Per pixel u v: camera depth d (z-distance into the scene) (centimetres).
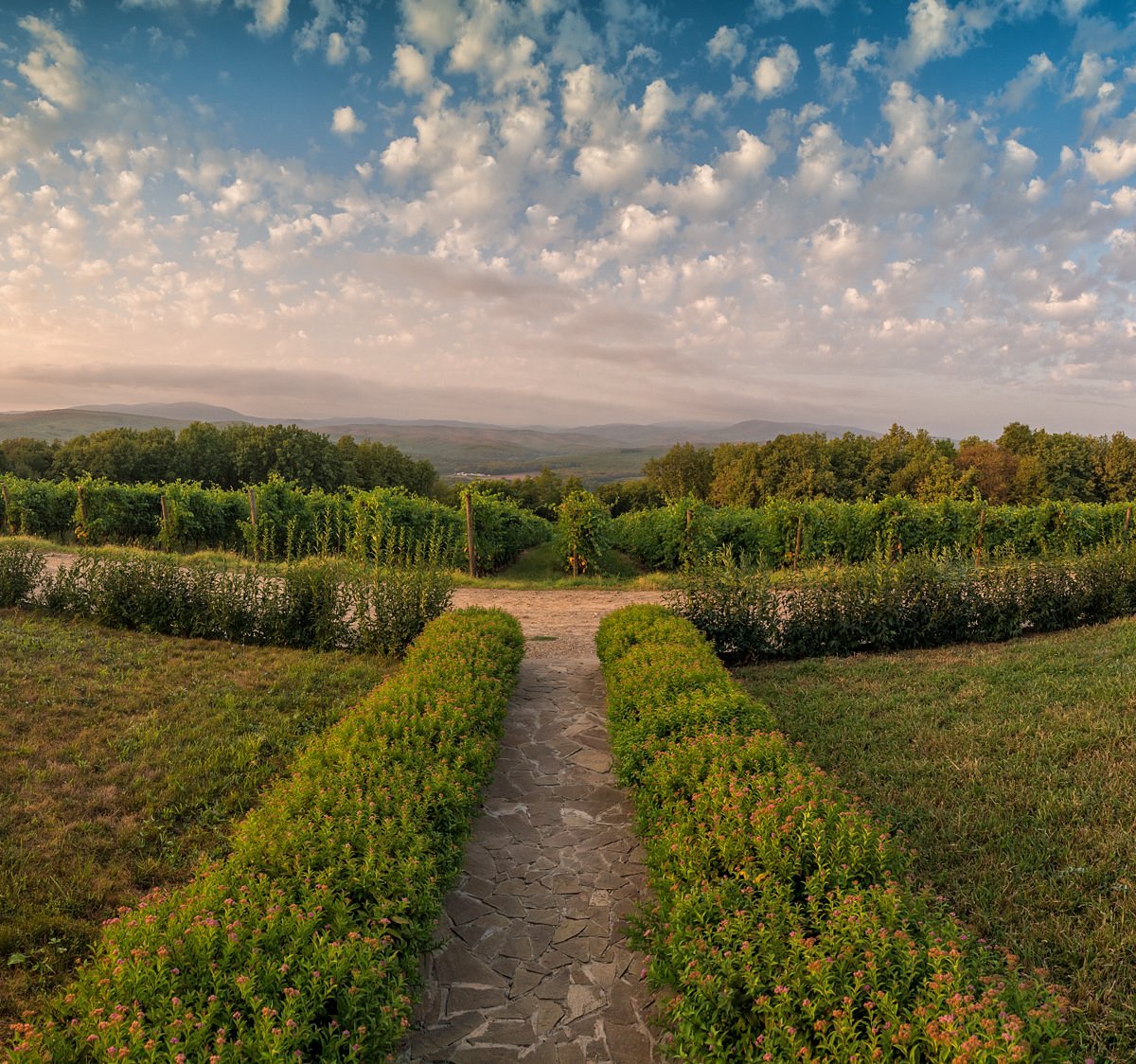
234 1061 230
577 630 1241
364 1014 269
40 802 523
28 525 2248
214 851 475
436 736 530
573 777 632
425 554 2097
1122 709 669
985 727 657
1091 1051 308
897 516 2284
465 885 464
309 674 862
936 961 267
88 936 386
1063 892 415
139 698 752
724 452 8306
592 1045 331
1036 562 1149
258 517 2209
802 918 306
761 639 995
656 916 353
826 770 600
